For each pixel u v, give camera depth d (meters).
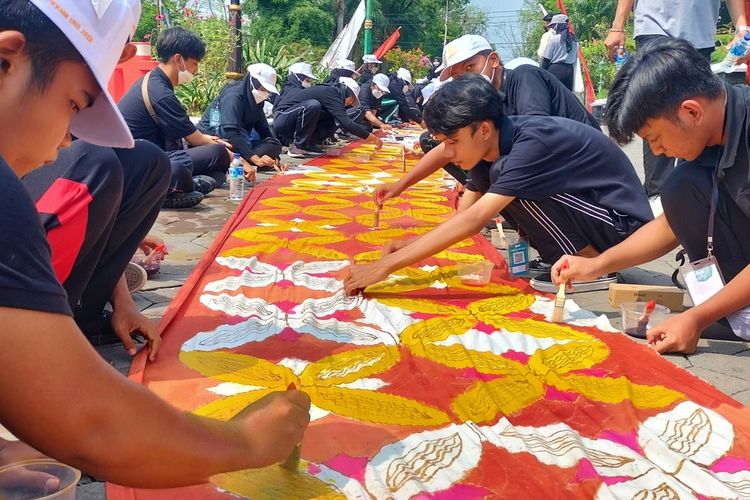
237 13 11.27
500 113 3.25
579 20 36.91
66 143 1.34
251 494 1.64
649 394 2.28
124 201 2.37
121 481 1.07
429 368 2.42
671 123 2.38
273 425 1.31
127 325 2.47
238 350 2.52
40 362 0.94
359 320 2.91
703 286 2.72
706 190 2.64
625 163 3.54
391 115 15.52
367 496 1.66
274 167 7.34
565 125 3.41
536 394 2.26
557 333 2.82
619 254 2.90
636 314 2.96
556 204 3.43
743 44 4.23
